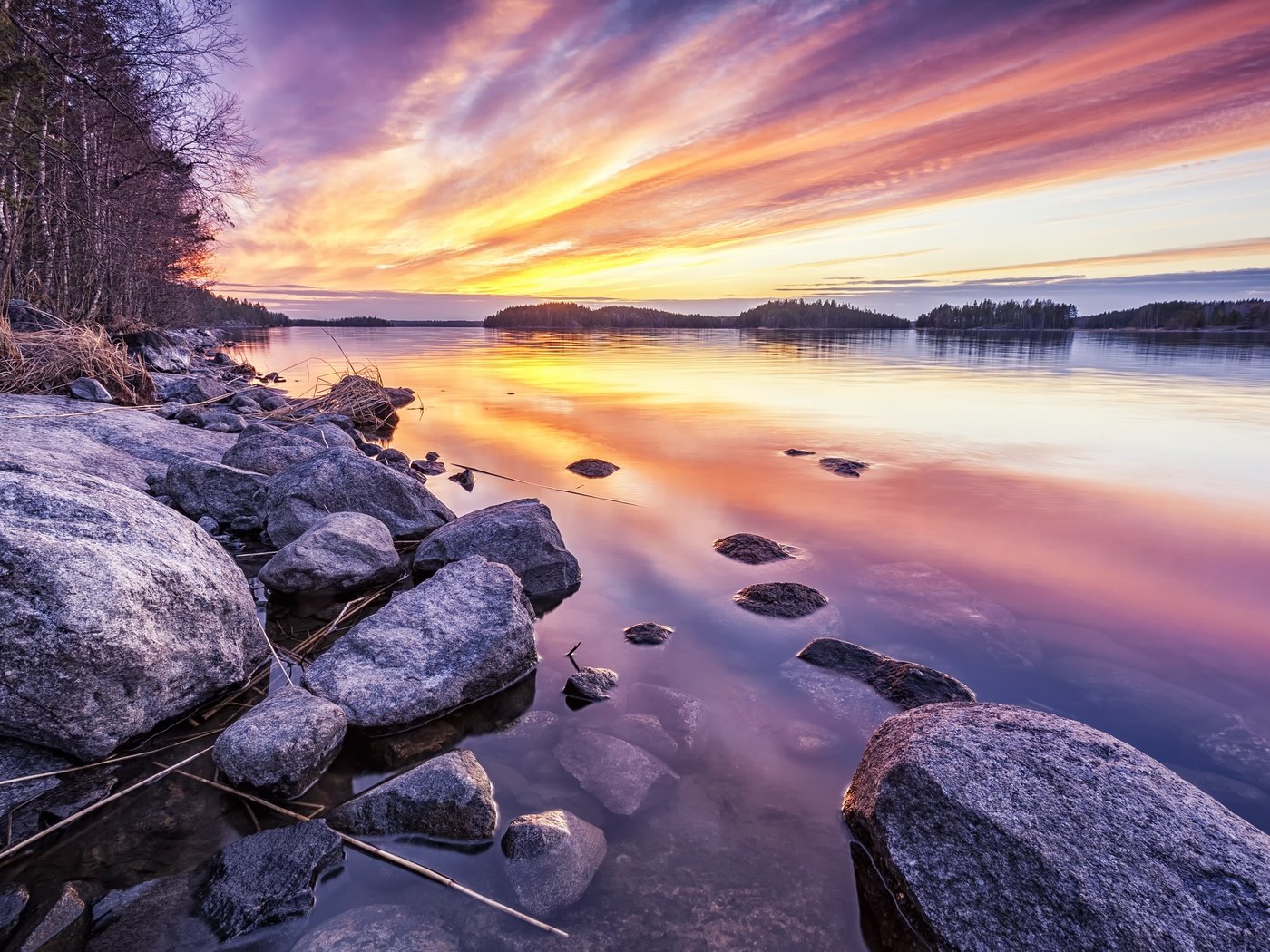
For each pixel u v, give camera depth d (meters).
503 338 71.44
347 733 3.95
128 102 14.61
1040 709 4.41
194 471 7.58
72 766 3.46
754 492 9.98
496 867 3.00
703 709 4.38
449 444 13.85
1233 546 7.57
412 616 4.70
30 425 8.39
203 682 4.09
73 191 15.64
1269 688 4.74
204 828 3.20
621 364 35.16
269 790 3.40
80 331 12.70
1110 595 6.31
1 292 13.60
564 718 4.26
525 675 4.79
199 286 36.16
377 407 17.09
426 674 4.28
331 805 3.38
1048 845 2.63
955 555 7.36
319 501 7.18
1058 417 16.17
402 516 7.57
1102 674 4.86
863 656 4.88
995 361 33.69
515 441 14.21
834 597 6.20
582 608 6.00
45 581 3.29
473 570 5.20
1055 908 2.49
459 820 3.15
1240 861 2.52
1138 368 28.31
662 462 12.05
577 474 11.19
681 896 2.91
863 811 3.23
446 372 30.77
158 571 3.86
